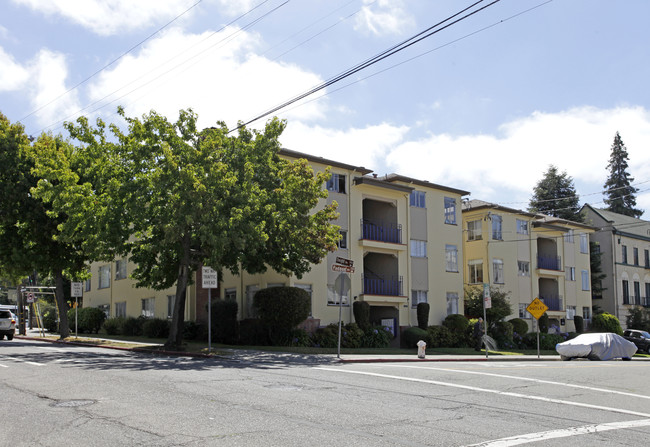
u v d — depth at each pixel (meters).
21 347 21.88
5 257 27.53
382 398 10.08
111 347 23.58
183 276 21.97
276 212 20.95
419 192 34.91
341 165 30.28
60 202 20.98
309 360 18.17
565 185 68.06
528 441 7.14
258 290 27.52
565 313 45.19
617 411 9.71
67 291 52.94
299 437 6.93
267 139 22.36
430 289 34.38
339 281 19.50
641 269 55.31
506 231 41.84
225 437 6.84
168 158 18.69
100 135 21.31
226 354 19.38
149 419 7.79
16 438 6.79
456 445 6.79
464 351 29.62
